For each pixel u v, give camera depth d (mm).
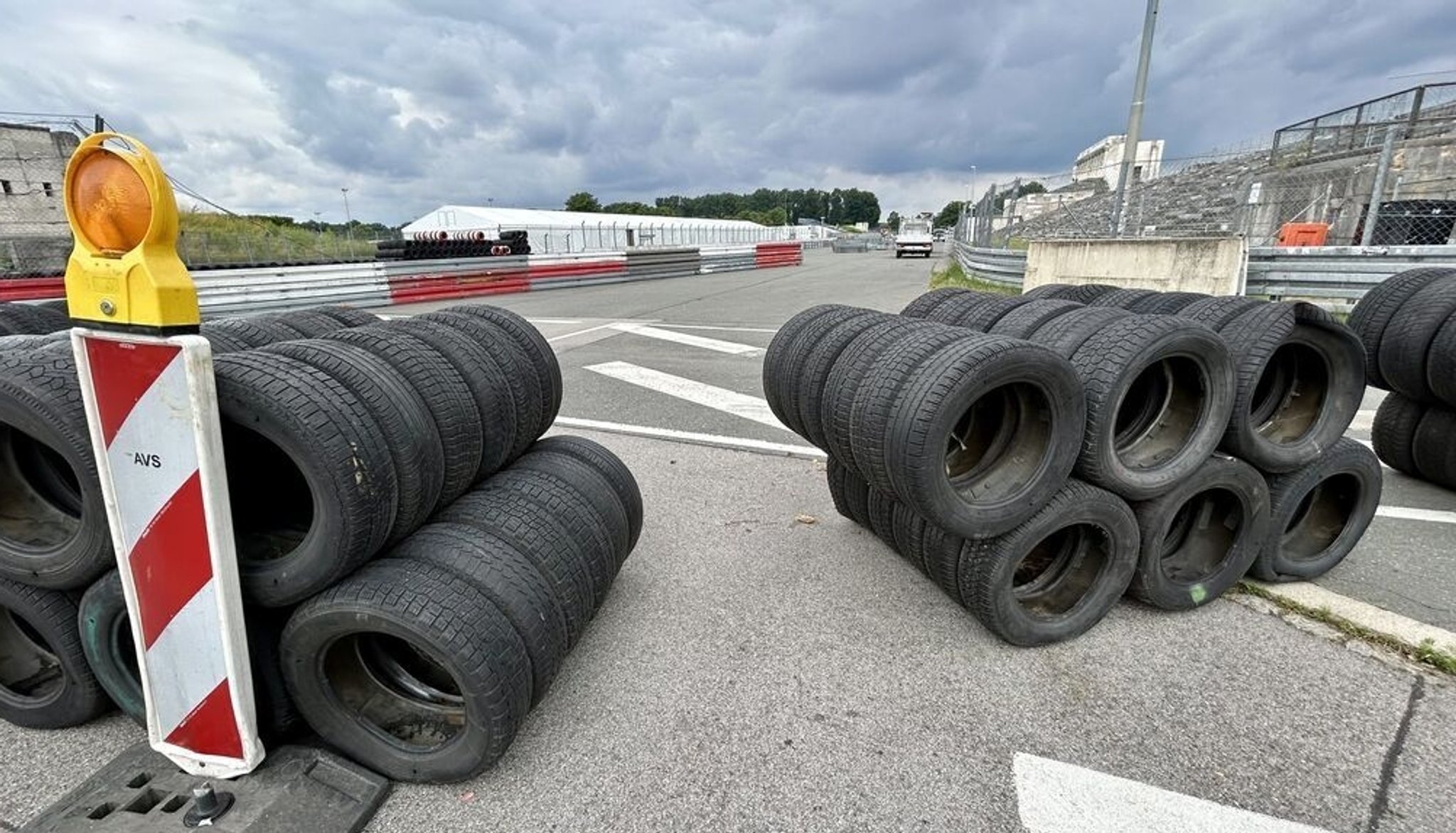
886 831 1877
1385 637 2680
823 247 62312
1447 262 8047
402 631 1817
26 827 1801
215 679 1825
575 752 2158
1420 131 15219
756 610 2965
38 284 11508
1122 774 2066
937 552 2789
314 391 1756
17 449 2025
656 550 3516
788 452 4922
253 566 1866
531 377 2982
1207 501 3006
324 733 2029
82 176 1503
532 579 2143
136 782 1940
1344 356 2900
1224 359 2609
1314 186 15227
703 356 8453
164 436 1615
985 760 2119
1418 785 2006
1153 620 2879
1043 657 2629
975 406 2809
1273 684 2455
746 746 2184
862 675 2523
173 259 1548
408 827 1884
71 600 2035
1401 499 4082
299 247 24203
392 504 1906
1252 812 1934
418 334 2549
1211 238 9695
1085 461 2566
